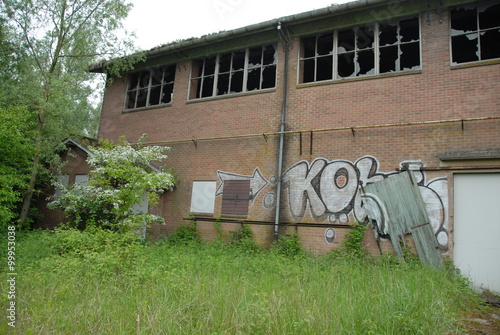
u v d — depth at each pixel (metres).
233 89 13.25
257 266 7.93
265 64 12.94
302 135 10.93
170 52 13.56
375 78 10.28
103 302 4.70
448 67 9.45
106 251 7.09
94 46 13.37
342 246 9.75
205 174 12.30
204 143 12.58
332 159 10.38
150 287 5.52
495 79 8.91
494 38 9.89
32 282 5.77
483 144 8.70
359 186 9.88
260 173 11.34
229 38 12.46
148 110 14.09
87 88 14.83
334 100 10.70
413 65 10.63
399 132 9.67
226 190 11.80
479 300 6.99
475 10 9.88
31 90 12.33
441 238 8.72
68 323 4.07
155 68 14.59
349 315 4.26
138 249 7.40
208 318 4.00
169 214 12.55
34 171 12.38
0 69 13.02
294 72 11.46
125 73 15.12
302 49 11.80
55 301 4.94
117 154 11.10
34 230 12.25
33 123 11.50
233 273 6.95
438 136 9.20
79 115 16.16
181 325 4.04
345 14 10.76
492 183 8.56
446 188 8.88
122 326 4.04
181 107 13.35
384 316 4.30
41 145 12.37
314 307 4.41
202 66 13.88
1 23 12.58
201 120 12.82
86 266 6.45
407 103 9.74
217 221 11.55
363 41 11.38
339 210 10.01
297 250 9.99
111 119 14.93
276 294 5.01
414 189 9.17
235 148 11.95
